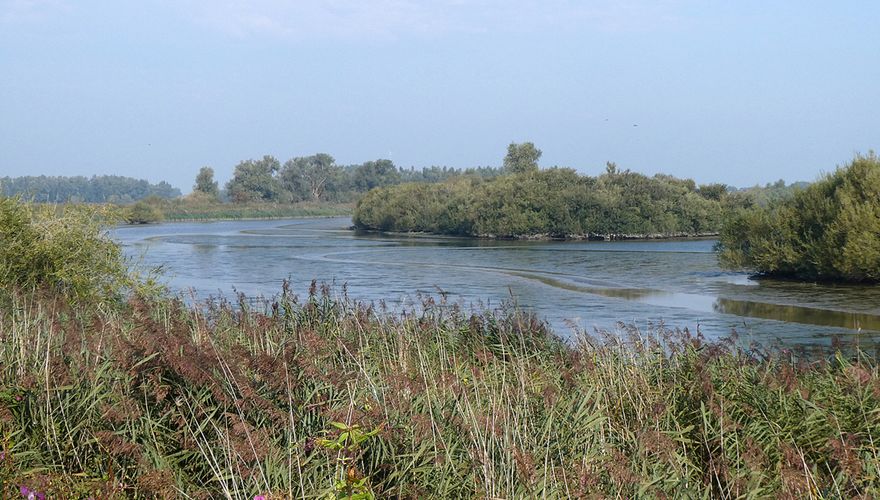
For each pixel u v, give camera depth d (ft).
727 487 24.35
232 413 25.25
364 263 148.36
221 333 38.60
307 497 22.07
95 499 21.86
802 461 23.86
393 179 623.77
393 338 41.45
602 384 31.68
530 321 46.98
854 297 95.30
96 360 28.35
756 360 37.76
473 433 24.32
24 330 32.04
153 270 67.51
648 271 130.72
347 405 25.40
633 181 252.21
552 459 24.23
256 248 193.26
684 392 30.89
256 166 569.23
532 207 253.24
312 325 46.60
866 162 116.26
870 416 28.58
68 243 59.98
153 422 25.46
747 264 123.75
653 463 25.53
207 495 22.57
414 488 23.03
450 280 115.96
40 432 25.32
